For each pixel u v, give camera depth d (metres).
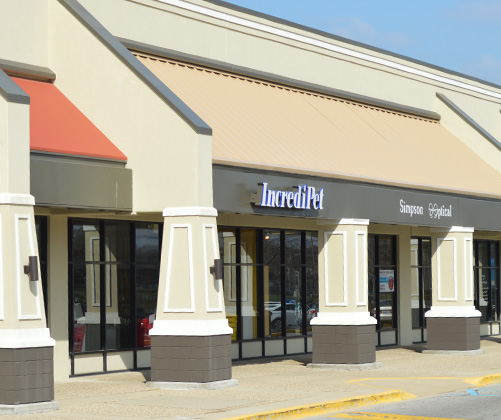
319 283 22.66
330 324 22.38
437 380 20.05
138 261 22.06
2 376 14.96
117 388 18.36
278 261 26.11
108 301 21.28
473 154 31.14
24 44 20.14
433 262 26.98
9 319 15.06
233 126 21.44
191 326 18.11
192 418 14.37
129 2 22.56
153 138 18.84
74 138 18.67
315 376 20.67
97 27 19.98
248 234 25.11
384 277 30.02
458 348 26.53
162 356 18.31
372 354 22.64
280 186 20.34
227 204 19.00
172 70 22.56
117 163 19.00
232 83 24.17
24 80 19.92
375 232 29.31
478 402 16.80
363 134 26.48
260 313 25.38
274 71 26.59
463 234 26.72
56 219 20.03
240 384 18.98
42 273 19.84
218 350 18.28
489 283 35.75
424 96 32.44
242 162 19.55
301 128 23.98
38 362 15.23
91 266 20.94
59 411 15.21
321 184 21.59
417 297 31.72
